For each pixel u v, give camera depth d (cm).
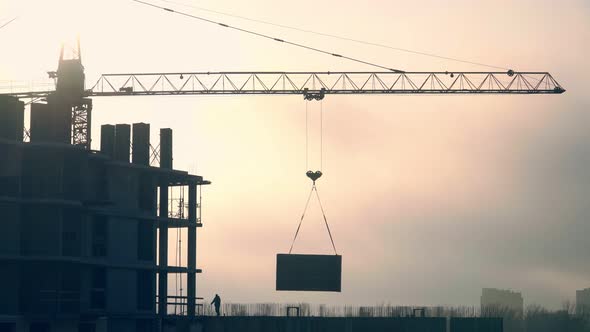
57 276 15200
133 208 17700
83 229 16162
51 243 15162
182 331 18888
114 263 17100
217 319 19550
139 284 17875
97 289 16762
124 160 17662
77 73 18950
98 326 16525
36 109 15750
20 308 15062
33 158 15338
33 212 15225
